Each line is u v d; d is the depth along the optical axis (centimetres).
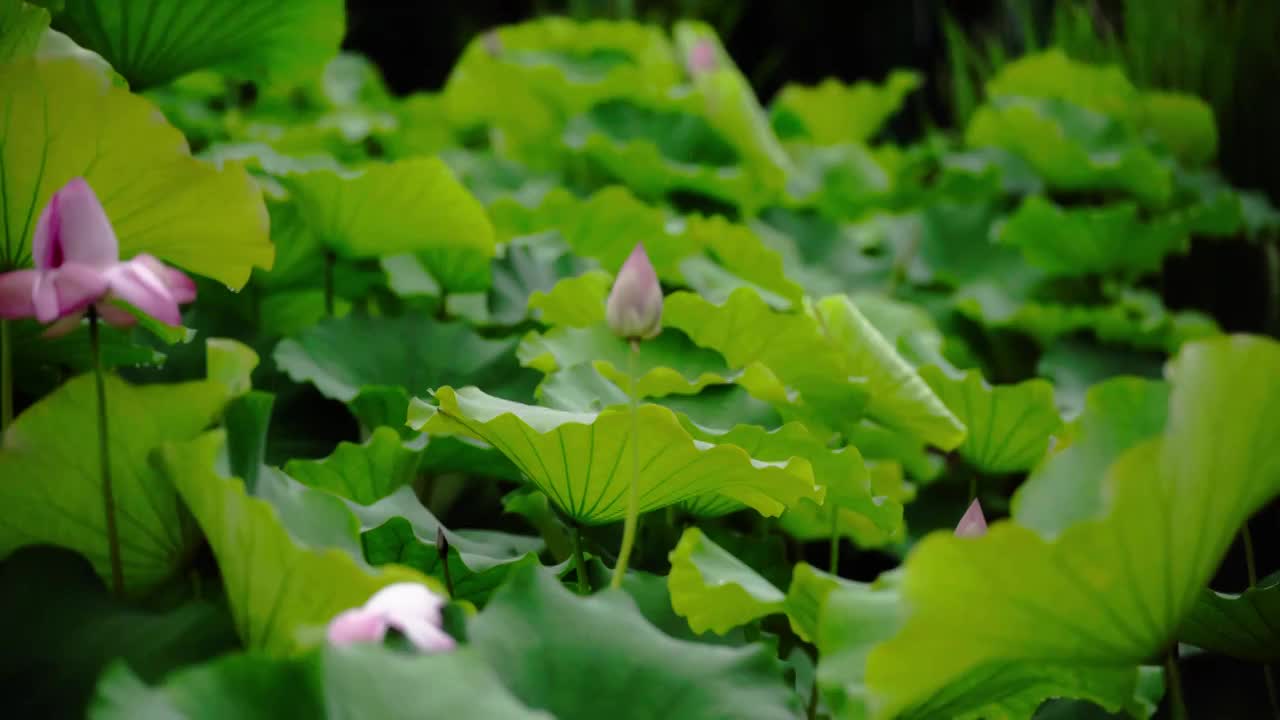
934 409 471
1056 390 588
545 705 395
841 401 474
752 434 441
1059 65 827
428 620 385
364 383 479
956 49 1034
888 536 469
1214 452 390
